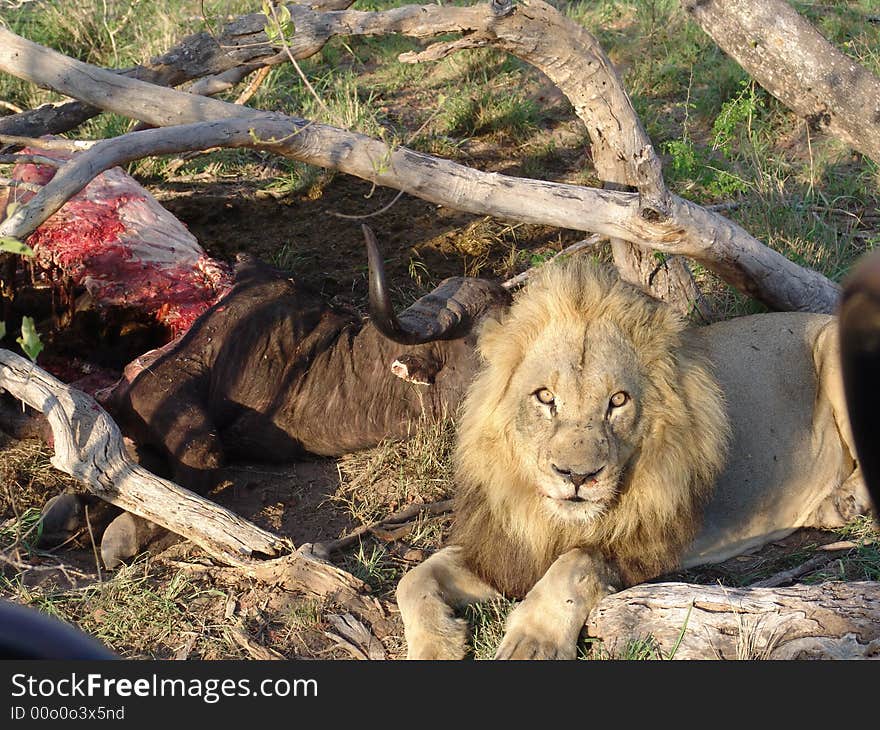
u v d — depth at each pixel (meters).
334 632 3.93
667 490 3.71
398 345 5.28
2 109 8.08
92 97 4.78
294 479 5.19
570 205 4.89
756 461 4.31
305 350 5.28
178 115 4.79
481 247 6.93
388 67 9.16
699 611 3.52
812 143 7.86
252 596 4.14
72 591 4.12
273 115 4.76
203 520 4.38
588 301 3.58
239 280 5.48
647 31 9.44
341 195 7.51
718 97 8.27
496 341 3.77
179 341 5.21
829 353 4.46
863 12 9.56
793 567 4.23
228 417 5.23
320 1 5.63
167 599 4.07
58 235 5.55
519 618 3.58
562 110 8.58
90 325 5.86
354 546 4.54
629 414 3.53
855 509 4.46
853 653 3.31
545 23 4.70
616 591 3.78
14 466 5.01
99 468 4.44
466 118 8.30
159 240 5.74
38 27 9.25
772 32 5.25
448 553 4.07
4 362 4.66
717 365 4.43
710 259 5.07
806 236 6.44
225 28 5.09
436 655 3.57
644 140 5.04
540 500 3.75
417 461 5.10
